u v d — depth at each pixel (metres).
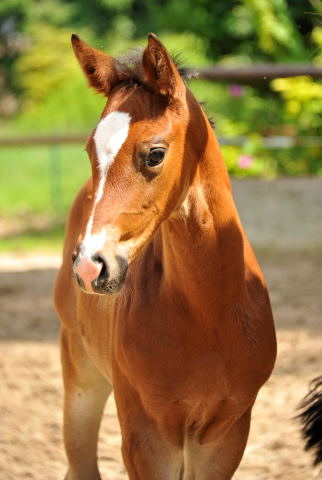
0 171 23.70
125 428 4.75
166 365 4.52
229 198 4.53
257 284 4.89
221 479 4.89
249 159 14.88
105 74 4.28
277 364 8.63
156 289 4.61
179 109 4.16
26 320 10.77
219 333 4.54
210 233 4.43
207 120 4.46
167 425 4.66
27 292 12.23
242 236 4.66
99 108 27.06
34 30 30.78
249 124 16.20
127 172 4.00
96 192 4.01
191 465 4.87
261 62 17.42
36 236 17.23
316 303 10.68
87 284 3.89
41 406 7.89
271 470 6.48
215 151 4.45
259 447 6.88
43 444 7.06
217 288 4.48
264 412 7.54
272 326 4.87
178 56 4.54
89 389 5.86
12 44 33.72
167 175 4.11
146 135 4.02
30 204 20.91
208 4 18.22
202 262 4.44
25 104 31.00
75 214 5.98
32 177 23.20
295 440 6.91
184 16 18.52
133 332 4.59
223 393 4.62
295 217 13.92
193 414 4.67
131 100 4.09
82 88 27.58
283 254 13.65
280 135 15.84
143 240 4.12
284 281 11.92
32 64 29.75
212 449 4.88
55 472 6.59
